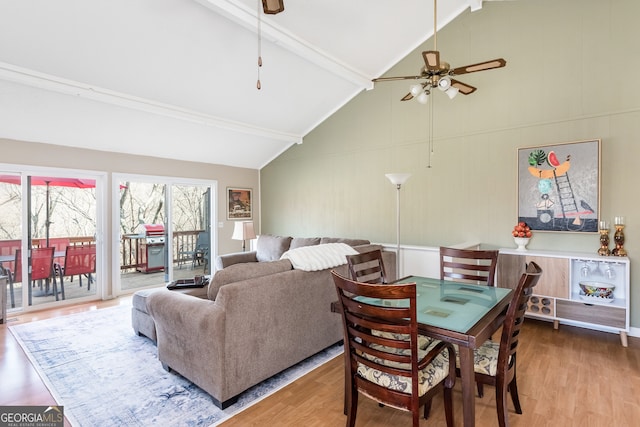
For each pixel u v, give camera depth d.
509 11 3.98
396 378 1.66
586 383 2.44
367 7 3.78
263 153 6.55
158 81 3.92
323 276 2.89
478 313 1.81
